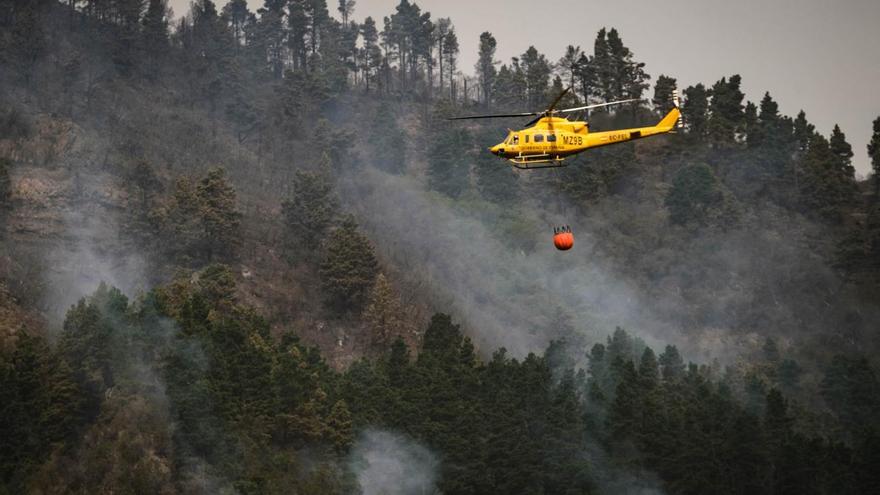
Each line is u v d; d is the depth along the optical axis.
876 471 89.00
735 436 90.56
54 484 75.44
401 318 123.50
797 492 87.94
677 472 88.94
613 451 91.62
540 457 89.06
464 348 101.69
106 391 83.56
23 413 76.88
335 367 116.50
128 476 76.44
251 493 78.31
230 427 81.94
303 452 85.62
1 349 94.19
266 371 87.94
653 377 100.88
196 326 89.00
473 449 87.56
